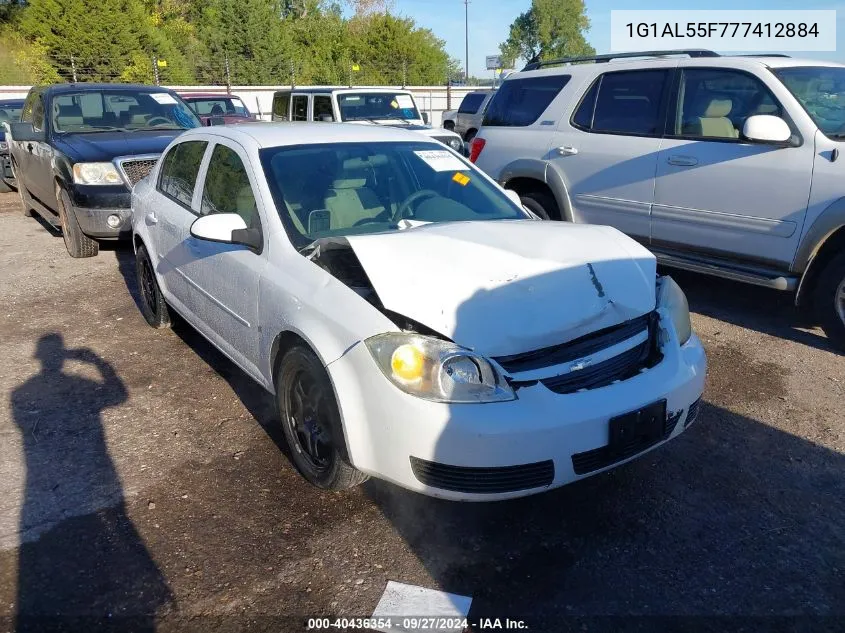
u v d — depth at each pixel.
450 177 4.31
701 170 5.47
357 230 3.72
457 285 2.96
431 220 3.95
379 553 2.94
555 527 3.12
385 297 2.95
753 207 5.20
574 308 2.96
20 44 34.38
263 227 3.65
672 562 2.89
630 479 3.48
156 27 40.78
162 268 4.95
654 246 6.01
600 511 3.23
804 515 3.19
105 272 7.39
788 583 2.77
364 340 2.86
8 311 6.14
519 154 6.95
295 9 51.84
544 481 2.76
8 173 13.50
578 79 6.55
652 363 3.09
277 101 14.24
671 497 3.33
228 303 3.92
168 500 3.31
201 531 3.08
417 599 2.68
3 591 2.72
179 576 2.80
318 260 3.41
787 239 5.05
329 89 13.21
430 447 2.71
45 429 4.00
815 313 5.05
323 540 3.03
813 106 5.08
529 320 2.86
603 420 2.78
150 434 3.94
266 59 38.53
